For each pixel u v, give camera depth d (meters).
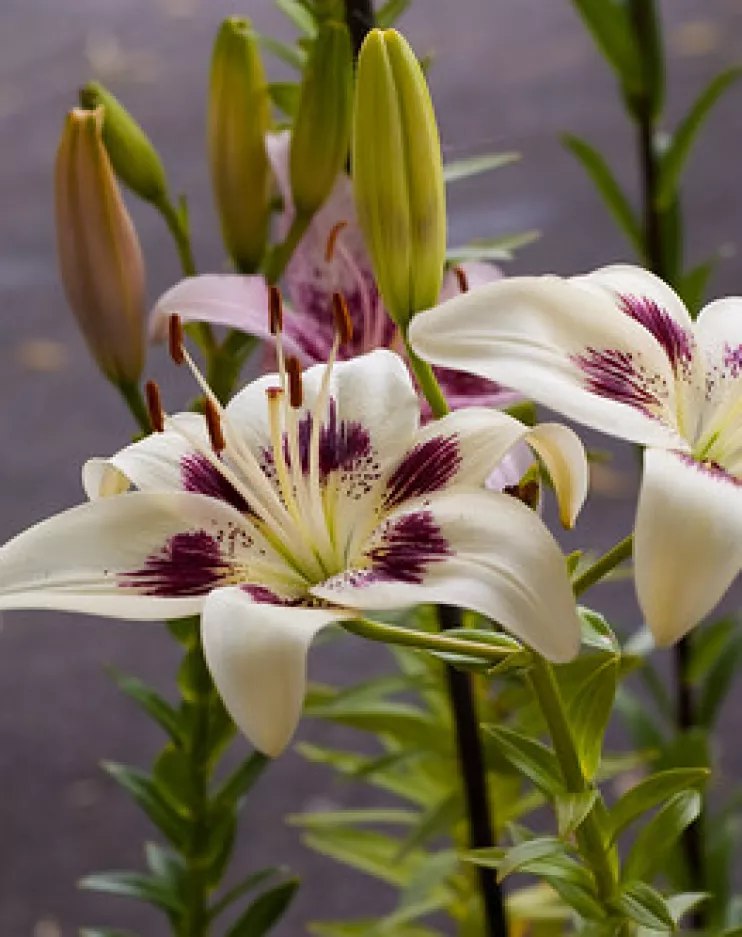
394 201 1.03
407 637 1.00
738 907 1.29
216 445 1.03
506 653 1.01
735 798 1.34
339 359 1.15
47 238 3.65
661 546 0.94
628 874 1.04
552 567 0.96
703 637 1.34
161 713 1.17
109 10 4.60
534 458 1.07
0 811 2.32
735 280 3.27
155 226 3.40
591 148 1.33
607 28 1.33
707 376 1.03
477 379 1.14
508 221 3.37
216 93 1.16
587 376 0.98
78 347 3.31
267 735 0.95
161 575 1.01
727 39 4.16
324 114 1.14
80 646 2.64
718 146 3.72
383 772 1.32
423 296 1.04
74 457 2.97
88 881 1.17
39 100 4.20
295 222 1.16
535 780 1.02
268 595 1.00
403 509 1.01
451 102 3.99
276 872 1.18
